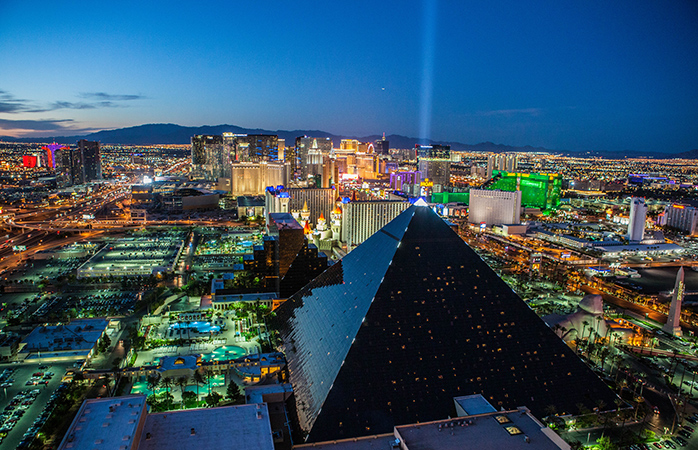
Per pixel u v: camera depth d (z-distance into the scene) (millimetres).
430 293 195625
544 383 189000
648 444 181625
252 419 153375
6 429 192000
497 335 194125
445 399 177500
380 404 172625
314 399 180750
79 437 134375
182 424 149250
